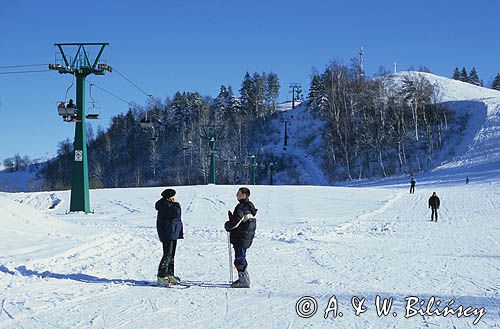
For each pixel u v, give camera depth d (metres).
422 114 101.00
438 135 95.56
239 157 108.50
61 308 7.92
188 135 110.44
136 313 7.71
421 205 37.75
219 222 27.09
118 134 133.50
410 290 9.52
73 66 33.75
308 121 126.19
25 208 17.55
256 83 150.12
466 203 38.38
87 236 15.97
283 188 51.62
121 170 116.56
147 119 42.91
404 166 88.62
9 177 151.88
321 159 104.38
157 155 112.81
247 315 7.66
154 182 106.50
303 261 13.29
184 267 12.24
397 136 94.88
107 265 11.97
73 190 34.38
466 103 107.12
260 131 127.56
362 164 93.69
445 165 80.44
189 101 127.12
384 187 61.53
